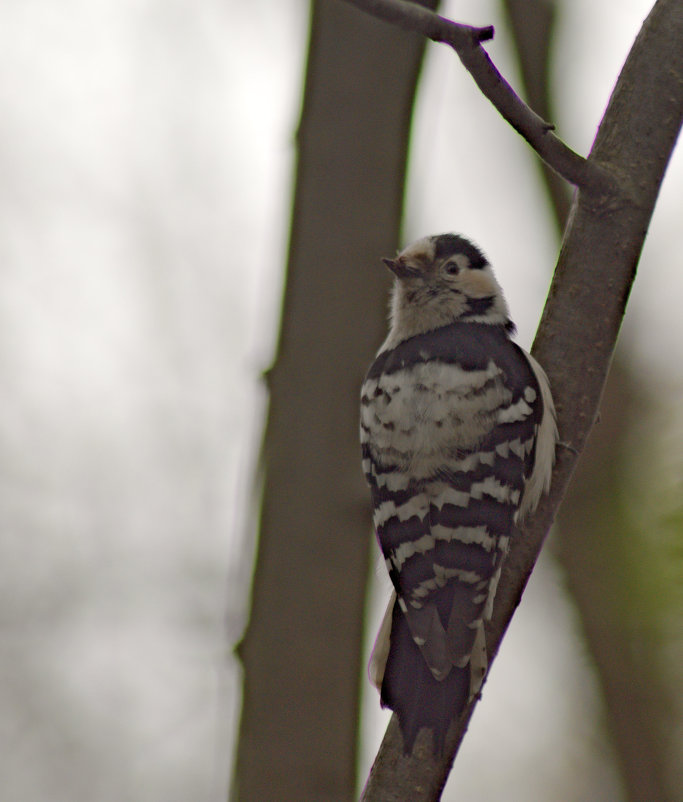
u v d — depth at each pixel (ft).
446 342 33.17
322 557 36.35
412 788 27.55
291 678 36.04
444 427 30.83
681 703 43.86
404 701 28.19
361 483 36.63
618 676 44.16
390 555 30.71
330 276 37.50
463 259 36.27
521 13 52.42
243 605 37.17
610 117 29.81
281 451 36.88
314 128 38.04
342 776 35.81
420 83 38.65
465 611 29.27
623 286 29.66
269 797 35.68
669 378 46.01
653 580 40.16
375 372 33.45
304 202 37.93
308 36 38.70
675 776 44.93
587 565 44.65
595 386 30.07
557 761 51.85
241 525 38.27
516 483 30.27
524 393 30.45
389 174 37.96
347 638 36.22
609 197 29.22
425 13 25.57
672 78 29.60
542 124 27.73
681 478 38.99
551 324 30.17
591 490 45.03
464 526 29.99
